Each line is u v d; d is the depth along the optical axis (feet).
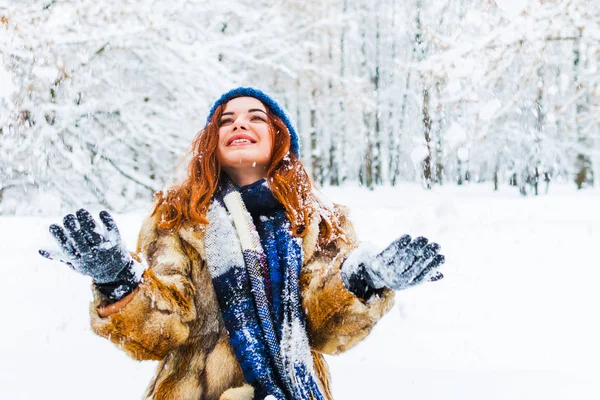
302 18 40.01
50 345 10.03
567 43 29.99
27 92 25.81
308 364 4.40
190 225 4.83
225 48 30.81
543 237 21.61
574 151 53.88
